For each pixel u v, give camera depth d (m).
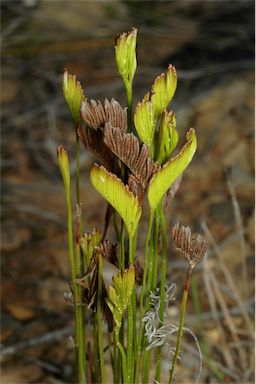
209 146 0.73
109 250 0.31
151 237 0.30
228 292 0.55
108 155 0.30
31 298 0.59
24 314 0.57
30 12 0.98
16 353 0.52
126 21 0.97
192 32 0.90
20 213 0.70
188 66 0.85
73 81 0.30
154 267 0.31
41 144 0.79
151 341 0.32
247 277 0.58
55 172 0.75
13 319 0.57
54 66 0.93
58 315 0.57
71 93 0.30
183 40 0.88
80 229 0.31
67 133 0.81
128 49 0.29
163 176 0.28
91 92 0.85
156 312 0.31
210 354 0.51
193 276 0.58
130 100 0.30
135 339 0.31
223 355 0.51
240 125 0.74
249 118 0.74
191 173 0.71
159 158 0.29
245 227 0.63
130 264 0.29
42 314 0.57
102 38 0.89
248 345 0.51
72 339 0.35
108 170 0.30
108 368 0.47
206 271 0.48
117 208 0.29
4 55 0.89
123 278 0.29
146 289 0.31
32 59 0.94
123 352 0.30
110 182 0.28
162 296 0.30
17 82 0.91
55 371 0.51
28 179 0.75
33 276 0.61
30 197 0.72
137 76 0.87
